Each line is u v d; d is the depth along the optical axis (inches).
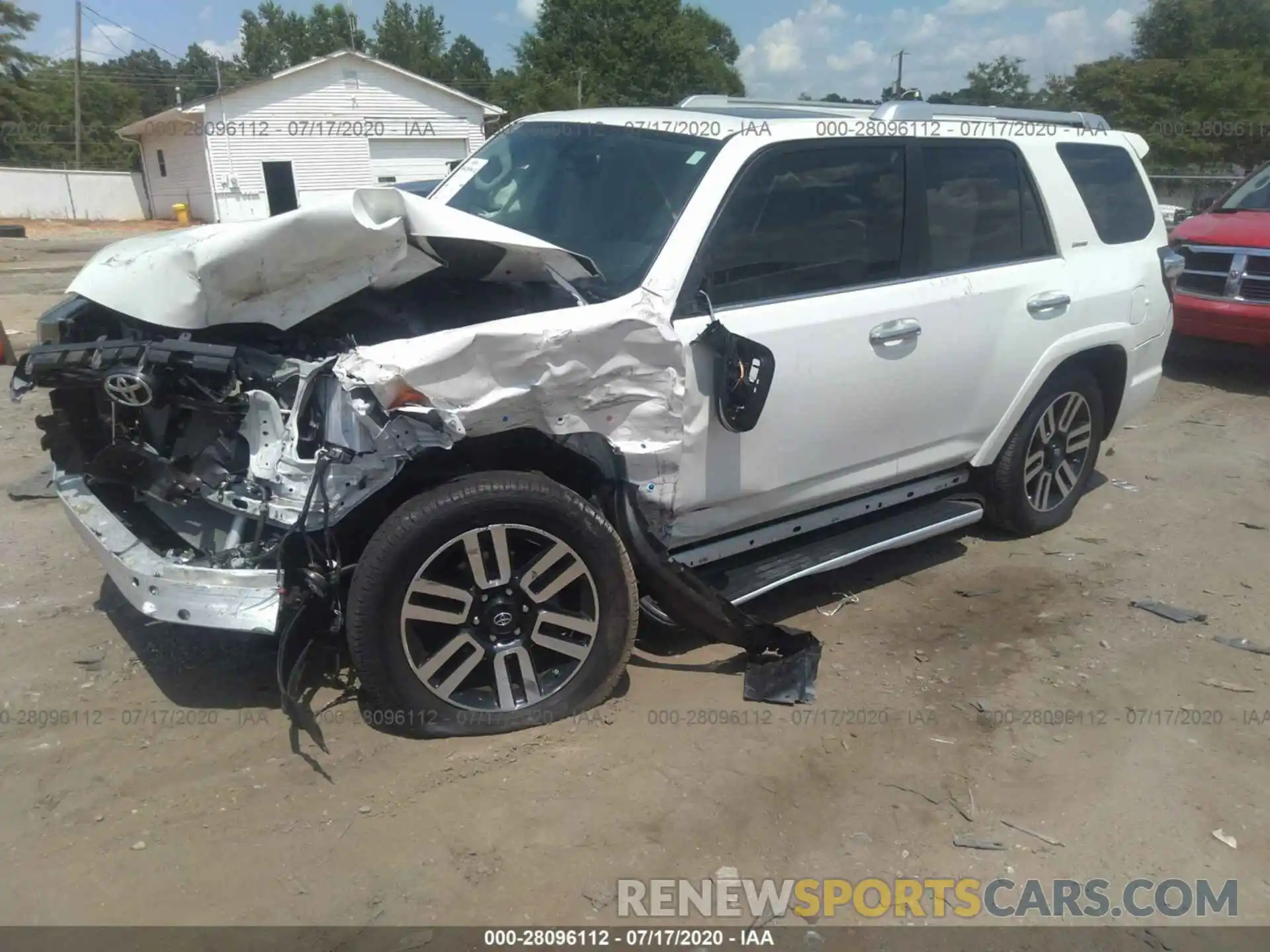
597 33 1931.6
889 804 125.6
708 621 141.4
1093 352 200.1
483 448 131.3
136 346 119.7
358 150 1359.5
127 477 124.8
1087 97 1251.8
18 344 370.9
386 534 121.2
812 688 145.6
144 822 117.0
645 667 153.6
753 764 131.3
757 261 146.3
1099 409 207.6
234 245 121.2
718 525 149.9
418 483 130.5
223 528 135.5
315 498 119.4
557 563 131.0
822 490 161.0
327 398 121.3
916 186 165.9
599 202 155.0
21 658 150.0
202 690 142.9
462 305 142.1
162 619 120.0
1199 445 273.6
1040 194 187.0
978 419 180.1
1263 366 363.6
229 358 119.9
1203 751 138.4
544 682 136.5
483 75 2834.6
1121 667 158.9
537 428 127.8
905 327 159.8
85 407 136.8
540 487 126.6
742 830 119.7
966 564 195.0
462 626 129.7
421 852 113.7
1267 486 242.1
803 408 150.0
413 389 116.5
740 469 145.8
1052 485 207.0
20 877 108.7
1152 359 214.1
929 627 169.9
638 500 136.9
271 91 1298.0
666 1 1940.2
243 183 1332.4
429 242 128.6
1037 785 130.3
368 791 122.6
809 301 150.0
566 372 125.7
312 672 146.6
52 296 565.0
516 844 115.4
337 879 109.5
